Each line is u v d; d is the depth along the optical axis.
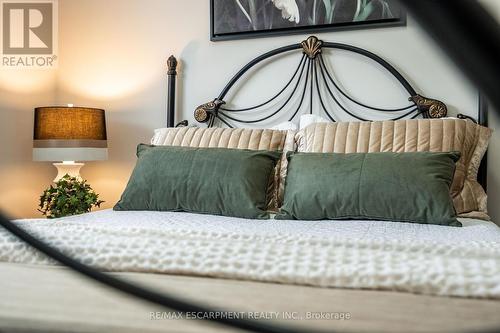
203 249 0.90
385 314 0.59
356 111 2.29
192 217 1.69
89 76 2.78
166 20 2.65
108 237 1.04
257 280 0.77
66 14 2.81
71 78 2.80
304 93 2.37
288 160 1.87
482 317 0.58
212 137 2.11
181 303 0.46
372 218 1.61
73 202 2.25
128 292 0.48
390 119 2.23
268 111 2.44
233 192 1.76
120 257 0.84
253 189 1.76
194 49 2.60
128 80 2.72
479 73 0.27
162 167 1.88
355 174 1.64
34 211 2.64
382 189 1.59
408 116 2.21
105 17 2.77
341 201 1.62
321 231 1.37
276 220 1.67
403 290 0.71
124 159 2.71
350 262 0.82
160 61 2.66
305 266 0.79
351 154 1.74
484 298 0.67
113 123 2.74
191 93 2.60
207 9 2.58
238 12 2.48
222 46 2.54
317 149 1.92
